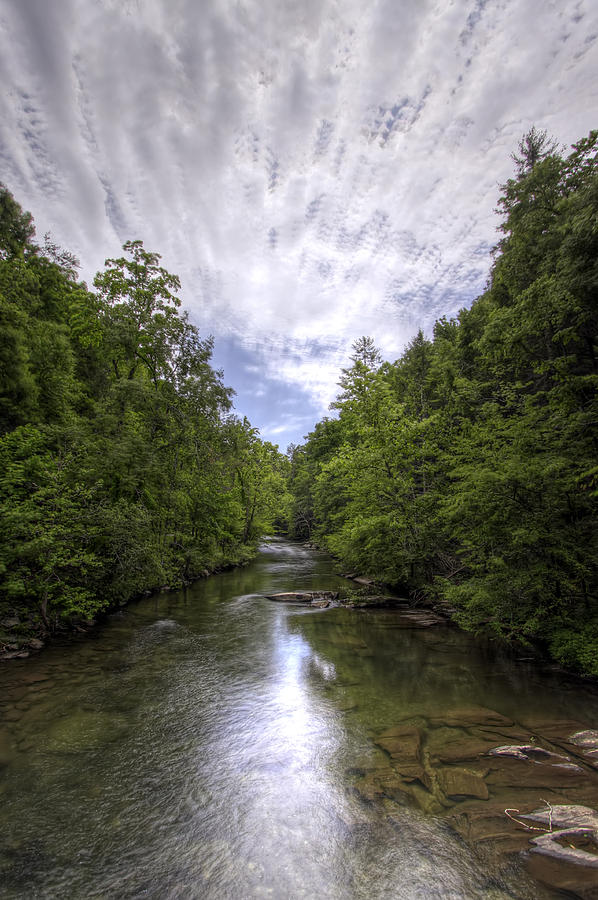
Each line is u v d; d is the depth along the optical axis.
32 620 11.18
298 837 4.04
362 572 20.55
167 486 18.47
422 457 16.70
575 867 3.48
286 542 56.94
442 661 9.48
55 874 3.62
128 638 11.22
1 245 18.75
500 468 9.55
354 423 22.42
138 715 6.79
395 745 5.74
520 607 9.50
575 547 8.56
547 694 7.52
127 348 17.89
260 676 8.59
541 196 12.91
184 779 5.05
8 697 7.39
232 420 22.59
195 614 14.23
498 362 14.88
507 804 4.39
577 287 8.45
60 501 10.93
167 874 3.61
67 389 16.31
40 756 5.54
